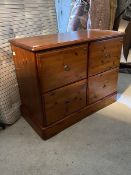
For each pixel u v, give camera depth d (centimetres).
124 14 225
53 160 120
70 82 136
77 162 118
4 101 148
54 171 112
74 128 148
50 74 120
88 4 192
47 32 183
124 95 197
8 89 152
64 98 137
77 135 141
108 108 175
